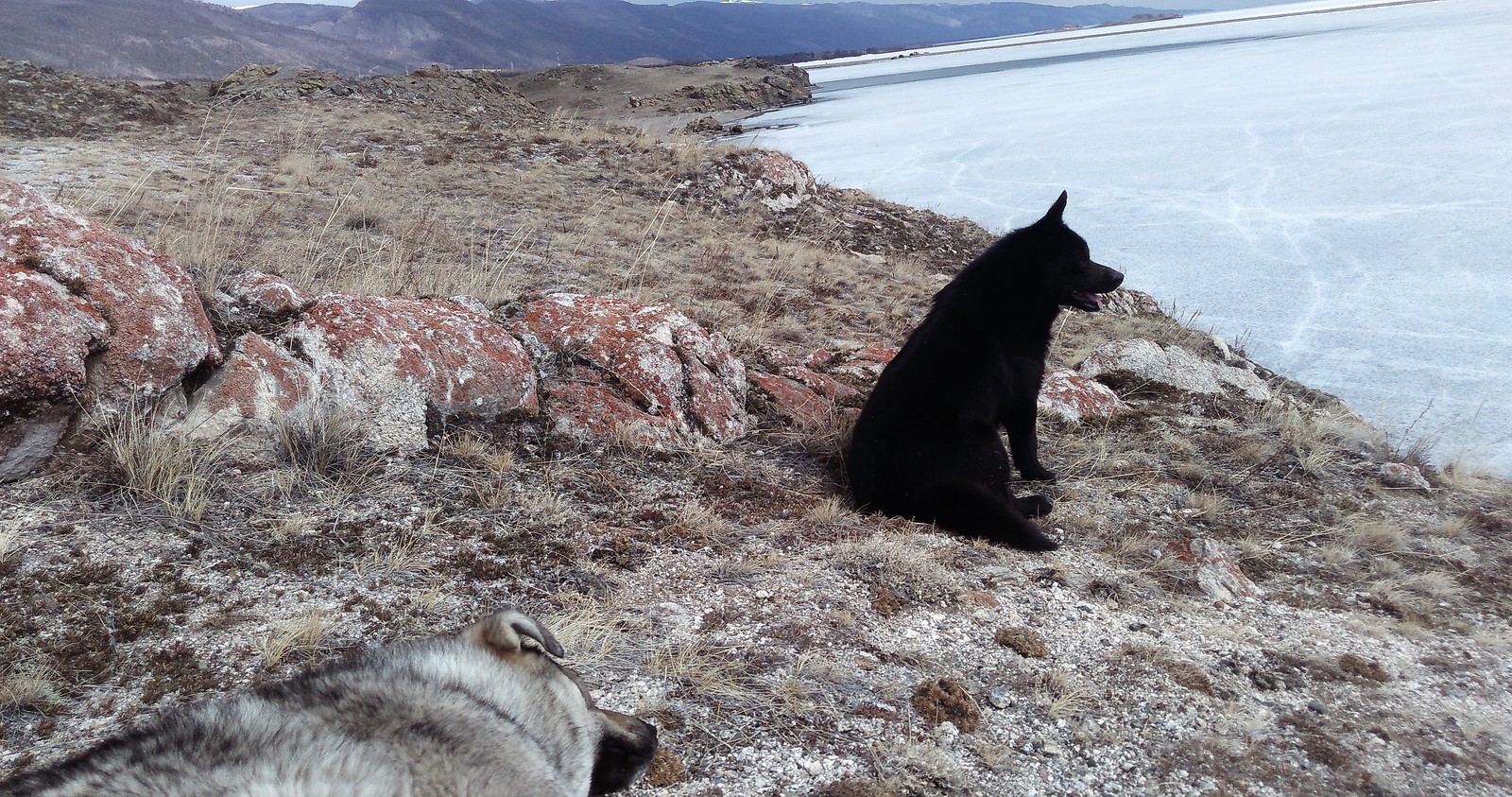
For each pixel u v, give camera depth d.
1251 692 3.66
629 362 5.68
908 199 21.08
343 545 3.85
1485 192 17.59
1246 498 5.88
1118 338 10.38
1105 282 5.59
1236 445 6.73
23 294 3.83
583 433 5.20
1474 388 9.46
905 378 5.21
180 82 21.05
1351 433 7.15
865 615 3.86
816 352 7.75
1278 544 5.27
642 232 12.19
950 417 5.13
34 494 3.75
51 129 13.37
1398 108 28.62
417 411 4.80
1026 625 3.98
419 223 10.44
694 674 3.23
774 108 54.00
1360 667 3.93
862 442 5.25
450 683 1.81
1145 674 3.67
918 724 3.15
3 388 3.67
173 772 1.33
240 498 4.02
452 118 18.62
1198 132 27.98
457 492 4.45
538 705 1.98
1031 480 5.87
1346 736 3.43
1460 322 11.56
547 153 15.91
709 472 5.23
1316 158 22.31
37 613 3.12
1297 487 6.11
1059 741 3.19
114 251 4.28
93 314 4.01
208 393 4.33
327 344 4.73
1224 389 8.25
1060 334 10.42
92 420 3.98
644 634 3.49
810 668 3.38
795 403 6.29
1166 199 19.72
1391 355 10.62
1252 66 52.28
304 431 4.46
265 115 16.88
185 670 2.94
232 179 11.59
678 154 16.47
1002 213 19.34
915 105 48.31
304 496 4.17
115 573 3.40
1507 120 24.23
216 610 3.30
